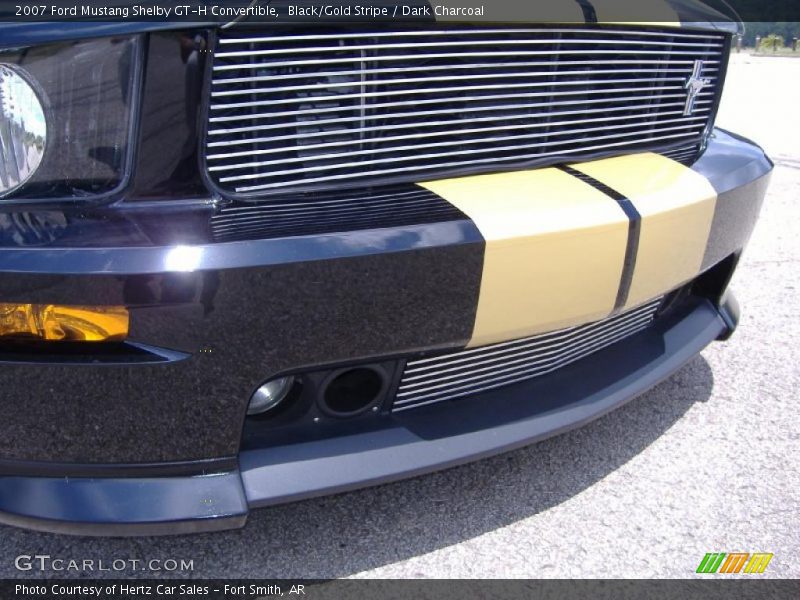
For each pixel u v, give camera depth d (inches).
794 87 454.9
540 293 60.2
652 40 72.4
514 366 70.0
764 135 272.5
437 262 55.1
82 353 51.2
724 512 73.8
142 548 67.5
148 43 50.5
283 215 54.6
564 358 74.5
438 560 66.8
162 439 54.1
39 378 51.8
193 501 55.5
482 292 57.7
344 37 55.2
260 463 58.0
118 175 52.6
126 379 51.6
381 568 65.7
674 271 70.4
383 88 57.8
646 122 76.1
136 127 51.7
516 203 59.8
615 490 76.7
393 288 54.4
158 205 53.3
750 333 112.7
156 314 50.0
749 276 135.4
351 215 55.4
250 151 54.7
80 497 55.0
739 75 550.9
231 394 53.8
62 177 52.1
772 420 89.7
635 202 63.9
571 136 69.7
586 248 60.7
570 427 69.0
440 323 57.4
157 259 49.1
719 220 73.4
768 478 79.0
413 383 63.4
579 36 66.0
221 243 50.4
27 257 49.1
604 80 69.6
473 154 64.1
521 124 65.7
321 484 58.4
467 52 60.4
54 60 50.3
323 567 65.7
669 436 86.2
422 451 62.2
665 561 67.4
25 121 50.8
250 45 52.9
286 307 52.1
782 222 166.9
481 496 75.3
